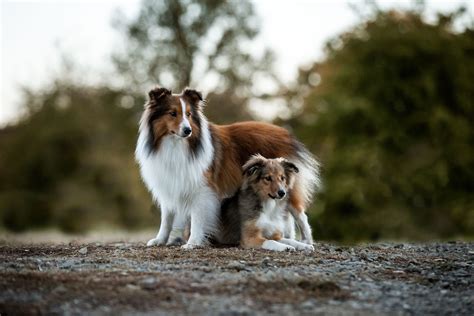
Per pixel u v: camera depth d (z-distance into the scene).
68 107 29.14
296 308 6.02
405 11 25.25
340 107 22.64
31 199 28.61
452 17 25.38
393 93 23.31
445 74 23.94
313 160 10.66
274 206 9.46
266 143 10.10
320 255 8.50
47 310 5.84
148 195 26.83
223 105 25.36
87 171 28.73
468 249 9.69
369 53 23.98
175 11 26.52
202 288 6.49
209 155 9.48
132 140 27.25
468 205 22.14
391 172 22.47
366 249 9.50
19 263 7.68
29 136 29.44
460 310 6.14
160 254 8.40
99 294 6.25
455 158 22.86
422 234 21.80
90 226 27.69
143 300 6.11
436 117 22.62
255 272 7.25
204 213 9.41
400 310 6.09
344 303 6.23
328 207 21.67
